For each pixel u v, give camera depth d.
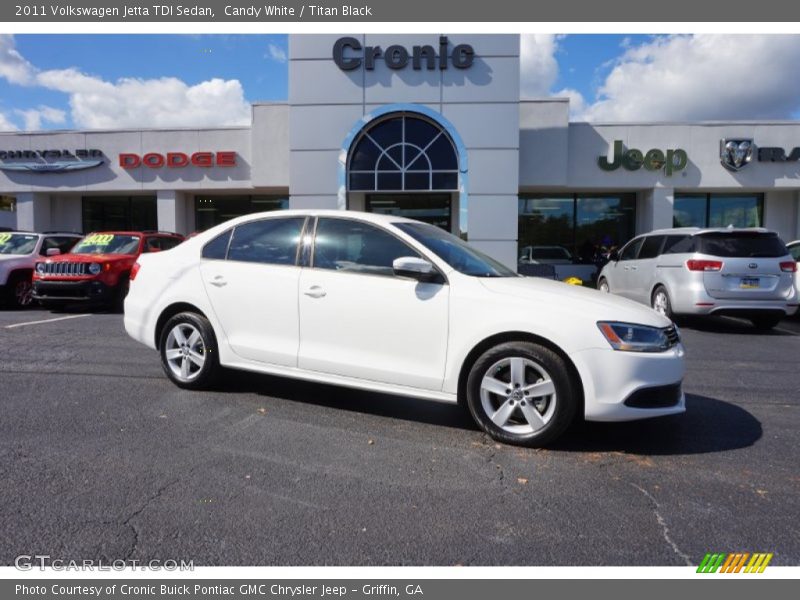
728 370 6.52
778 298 8.79
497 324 3.94
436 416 4.64
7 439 4.01
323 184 15.30
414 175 15.29
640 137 17.86
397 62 15.03
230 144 18.58
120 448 3.87
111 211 20.89
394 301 4.26
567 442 4.10
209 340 5.12
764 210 19.12
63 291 10.49
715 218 19.42
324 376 4.55
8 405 4.81
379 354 4.33
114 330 8.72
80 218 20.73
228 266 5.04
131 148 18.92
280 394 5.20
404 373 4.23
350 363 4.41
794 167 17.81
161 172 18.89
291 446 3.95
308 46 15.17
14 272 11.43
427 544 2.75
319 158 15.30
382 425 4.41
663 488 3.37
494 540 2.79
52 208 20.56
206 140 18.64
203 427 4.30
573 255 19.88
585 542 2.78
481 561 2.63
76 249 11.73
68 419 4.45
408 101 15.12
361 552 2.68
